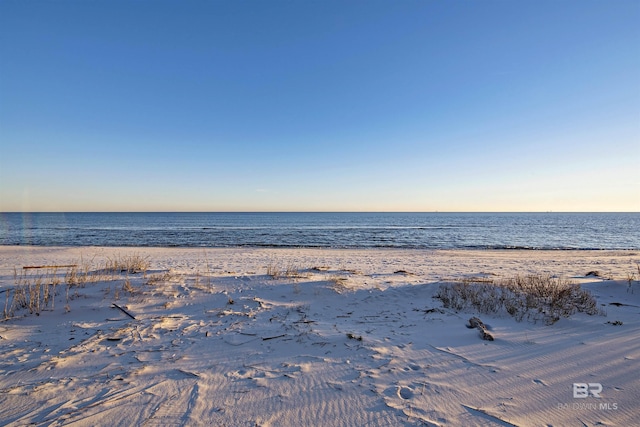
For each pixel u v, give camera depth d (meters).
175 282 7.70
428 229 54.59
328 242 32.78
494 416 2.75
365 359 3.86
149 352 4.08
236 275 9.02
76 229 49.31
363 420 2.70
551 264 16.62
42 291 6.62
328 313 5.91
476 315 5.71
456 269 14.33
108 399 3.00
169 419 2.71
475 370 3.57
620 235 43.00
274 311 5.86
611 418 2.72
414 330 4.96
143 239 34.47
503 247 29.28
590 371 3.51
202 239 35.16
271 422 2.68
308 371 3.55
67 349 4.15
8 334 4.69
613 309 6.00
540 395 3.07
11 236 36.25
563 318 5.39
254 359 3.88
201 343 4.39
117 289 6.87
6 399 3.00
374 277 10.02
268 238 36.81
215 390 3.16
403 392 3.12
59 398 3.02
